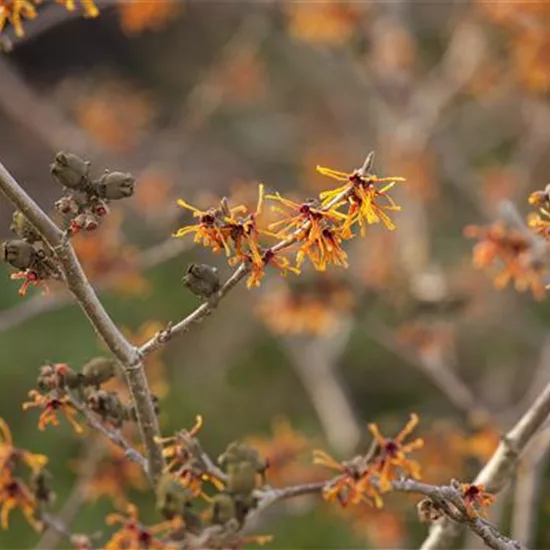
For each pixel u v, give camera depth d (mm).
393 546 7852
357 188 3363
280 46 13242
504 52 10297
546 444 6441
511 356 12148
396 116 10945
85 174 3578
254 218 3428
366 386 13352
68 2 4109
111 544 3902
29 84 16266
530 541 6520
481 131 13750
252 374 13469
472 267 8805
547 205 4047
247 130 14125
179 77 17328
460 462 7070
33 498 4352
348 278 8102
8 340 13023
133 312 13344
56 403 4039
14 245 3586
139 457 4062
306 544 10875
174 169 11938
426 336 8312
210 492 10258
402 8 11117
